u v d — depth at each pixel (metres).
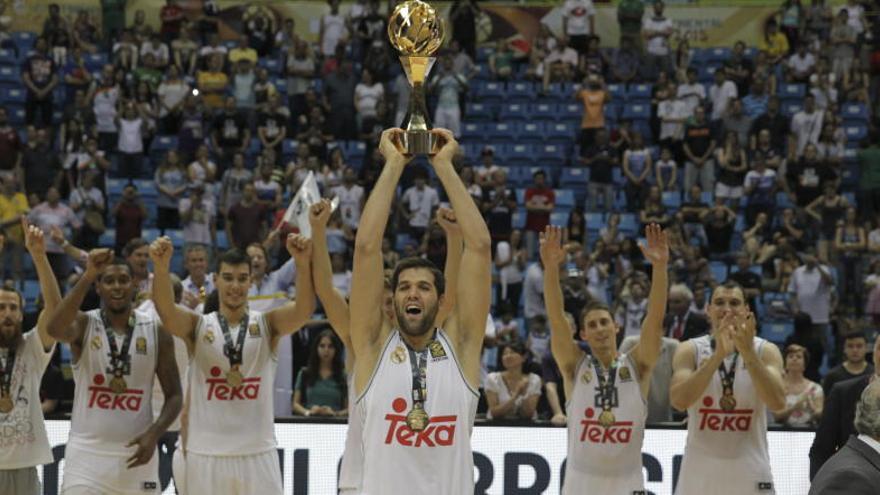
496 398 11.58
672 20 26.53
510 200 20.00
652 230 8.59
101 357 8.54
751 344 8.32
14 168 21.11
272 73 24.84
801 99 24.05
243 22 25.61
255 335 8.42
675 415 11.53
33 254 8.48
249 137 21.75
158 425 8.41
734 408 8.71
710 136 21.72
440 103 22.69
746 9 26.45
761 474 8.77
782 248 19.05
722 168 21.30
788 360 11.41
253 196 19.06
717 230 19.58
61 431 10.39
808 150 21.06
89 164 20.84
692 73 23.19
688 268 18.14
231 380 8.36
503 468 10.45
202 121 22.12
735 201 21.23
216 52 23.14
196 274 11.80
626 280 16.19
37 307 17.42
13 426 8.56
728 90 22.86
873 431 5.62
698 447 8.81
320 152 21.77
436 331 6.50
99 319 8.63
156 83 23.12
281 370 11.73
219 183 21.19
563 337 8.82
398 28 6.67
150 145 22.42
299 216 10.45
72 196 20.14
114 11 25.47
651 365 8.81
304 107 23.16
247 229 18.95
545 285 8.77
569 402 8.98
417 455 6.24
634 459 8.82
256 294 12.31
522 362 12.12
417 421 6.27
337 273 16.59
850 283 19.19
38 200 20.00
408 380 6.34
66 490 8.48
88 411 8.55
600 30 26.41
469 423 6.43
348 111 22.59
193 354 8.43
